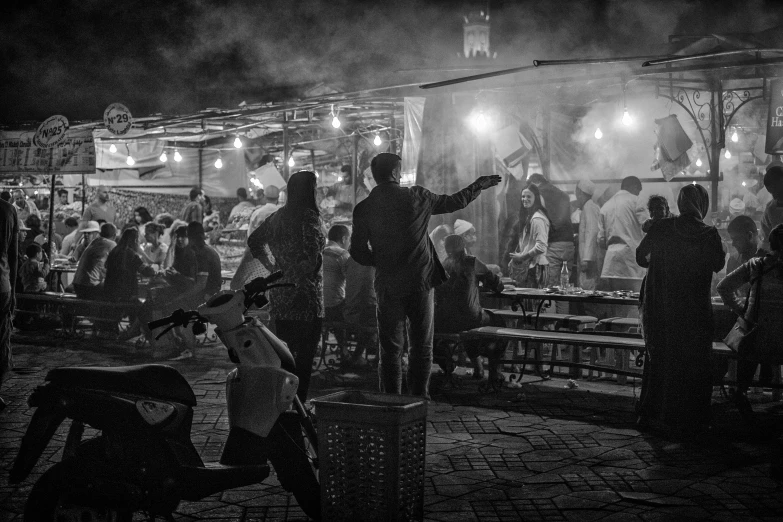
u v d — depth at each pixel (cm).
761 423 664
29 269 1320
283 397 421
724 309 809
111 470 377
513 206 1159
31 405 367
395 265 673
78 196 2028
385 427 402
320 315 657
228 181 2012
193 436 630
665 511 462
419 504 424
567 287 938
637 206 1082
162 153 1847
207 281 1041
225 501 479
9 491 494
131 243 1160
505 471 544
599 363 923
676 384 632
